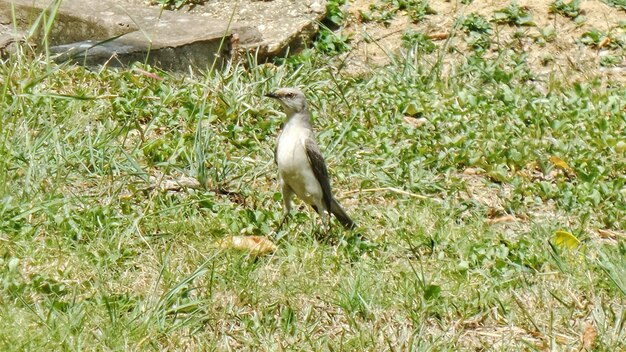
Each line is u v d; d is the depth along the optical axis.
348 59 17.14
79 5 16.84
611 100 15.73
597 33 17.72
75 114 13.23
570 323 9.88
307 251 10.69
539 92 16.19
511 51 17.47
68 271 9.98
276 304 9.82
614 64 17.27
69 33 16.62
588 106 15.58
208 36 16.14
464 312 9.93
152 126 13.53
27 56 14.69
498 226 12.02
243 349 9.16
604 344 9.44
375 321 9.64
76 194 11.66
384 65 16.91
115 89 14.40
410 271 10.59
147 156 12.70
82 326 9.05
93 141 12.64
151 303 9.47
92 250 10.42
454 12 18.27
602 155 14.05
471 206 12.43
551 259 10.86
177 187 12.14
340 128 14.16
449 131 14.45
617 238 11.70
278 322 9.58
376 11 18.23
